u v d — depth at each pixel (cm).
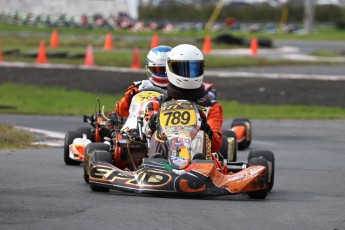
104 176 2453
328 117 5922
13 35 13112
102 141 3391
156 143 2556
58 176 2966
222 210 2261
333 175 3328
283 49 13750
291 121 5709
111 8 18412
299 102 6675
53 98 6425
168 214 2156
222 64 9775
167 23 19112
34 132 4609
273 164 2758
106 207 2238
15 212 2122
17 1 17188
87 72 8062
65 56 9638
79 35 13712
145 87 3080
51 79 7481
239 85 7606
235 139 3500
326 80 8250
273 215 2234
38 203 2281
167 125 2572
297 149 4256
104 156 2570
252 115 5953
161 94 3038
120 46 11881
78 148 3325
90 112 5753
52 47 11225
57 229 1919
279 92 7231
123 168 2855
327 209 2398
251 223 2095
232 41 13725
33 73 7862
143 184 2389
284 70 9456
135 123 2961
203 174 2386
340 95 7144
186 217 2128
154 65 3133
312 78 8406
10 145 4000
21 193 2470
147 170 2417
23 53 9656
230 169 2716
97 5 18200
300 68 9850
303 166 3603
